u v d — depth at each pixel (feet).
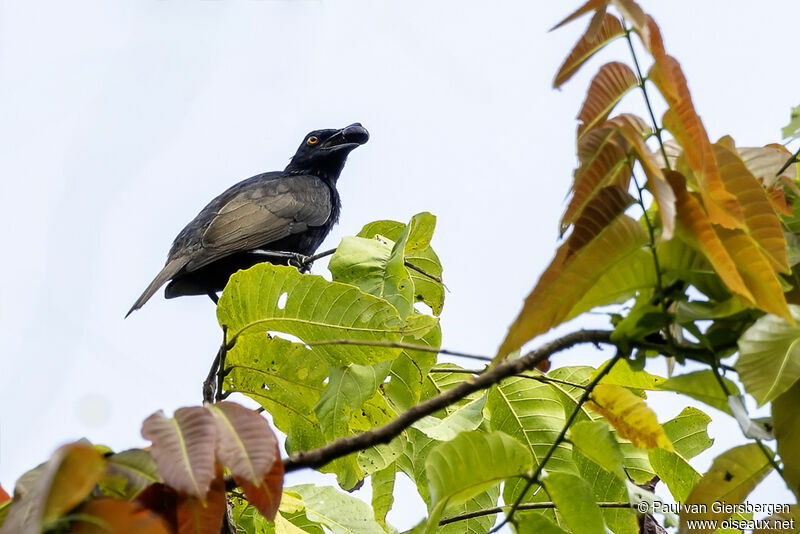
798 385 13.16
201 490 12.29
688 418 20.83
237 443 13.25
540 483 14.53
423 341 21.16
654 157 12.67
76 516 11.23
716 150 13.52
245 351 20.21
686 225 12.51
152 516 11.46
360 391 19.61
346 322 19.19
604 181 12.96
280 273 19.43
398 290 21.33
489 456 14.30
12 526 10.81
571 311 12.81
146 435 12.85
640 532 20.81
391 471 21.25
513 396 21.62
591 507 14.40
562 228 13.07
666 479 20.71
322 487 22.61
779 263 13.14
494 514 21.65
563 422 21.36
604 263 12.58
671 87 12.55
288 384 20.35
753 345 13.04
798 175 17.22
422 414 14.44
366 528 21.68
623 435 15.51
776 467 13.39
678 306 13.38
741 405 13.43
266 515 13.43
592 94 13.37
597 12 12.76
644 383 20.44
